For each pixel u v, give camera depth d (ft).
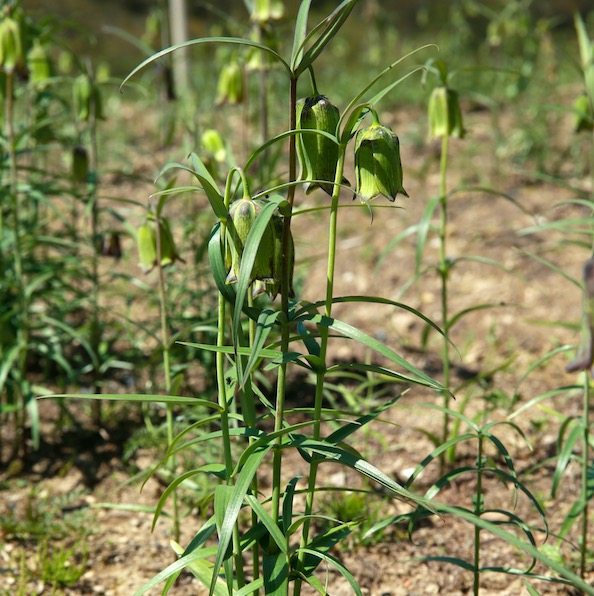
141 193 19.75
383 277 16.02
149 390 11.74
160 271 9.37
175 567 6.13
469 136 22.44
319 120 5.91
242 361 6.30
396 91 26.94
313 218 18.63
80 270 12.33
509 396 12.42
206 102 23.44
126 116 26.55
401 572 9.38
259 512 5.95
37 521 10.05
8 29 10.03
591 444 9.12
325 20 5.59
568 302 14.70
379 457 11.35
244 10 39.68
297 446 6.04
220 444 10.73
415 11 44.91
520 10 24.21
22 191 10.86
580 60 31.65
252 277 5.66
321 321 5.94
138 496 10.82
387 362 13.52
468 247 16.72
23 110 18.20
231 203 5.73
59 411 12.39
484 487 10.73
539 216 17.62
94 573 9.49
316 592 9.12
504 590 9.06
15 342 11.63
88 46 34.96
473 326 14.40
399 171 5.98
